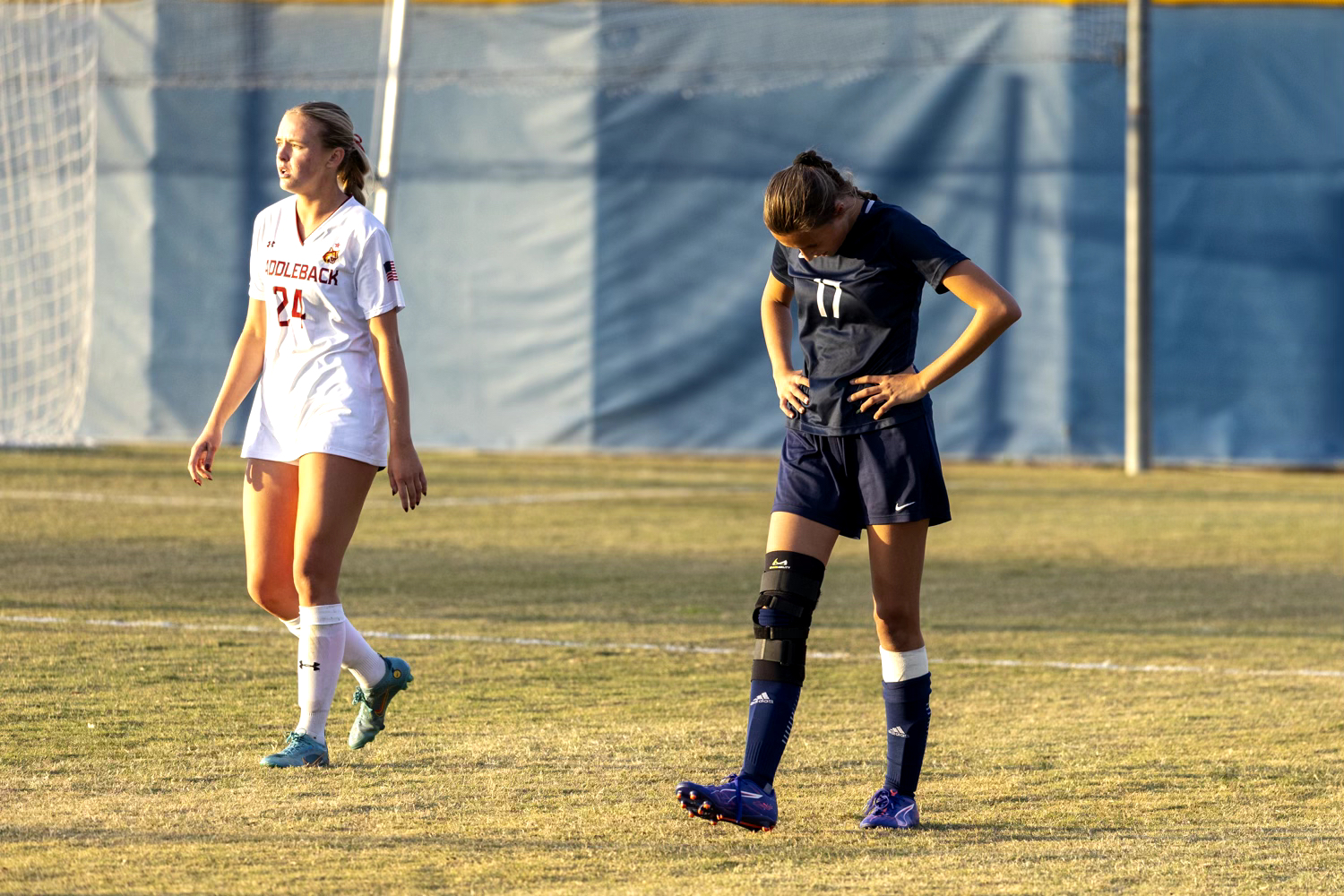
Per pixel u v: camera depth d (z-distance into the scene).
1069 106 57.72
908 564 13.00
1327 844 12.41
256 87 59.94
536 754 15.30
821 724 17.17
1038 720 17.58
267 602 15.33
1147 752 15.91
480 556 32.09
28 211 58.03
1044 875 11.41
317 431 14.55
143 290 60.31
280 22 59.91
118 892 10.55
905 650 13.23
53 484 44.59
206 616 23.42
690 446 59.91
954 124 58.34
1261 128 57.47
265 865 11.30
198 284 60.28
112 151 60.09
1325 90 57.25
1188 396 58.25
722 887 10.98
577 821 12.80
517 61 59.66
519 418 60.56
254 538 15.05
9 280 57.97
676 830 12.59
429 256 60.53
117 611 23.67
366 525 37.47
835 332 13.06
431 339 60.72
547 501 43.75
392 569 29.92
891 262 12.69
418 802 13.28
